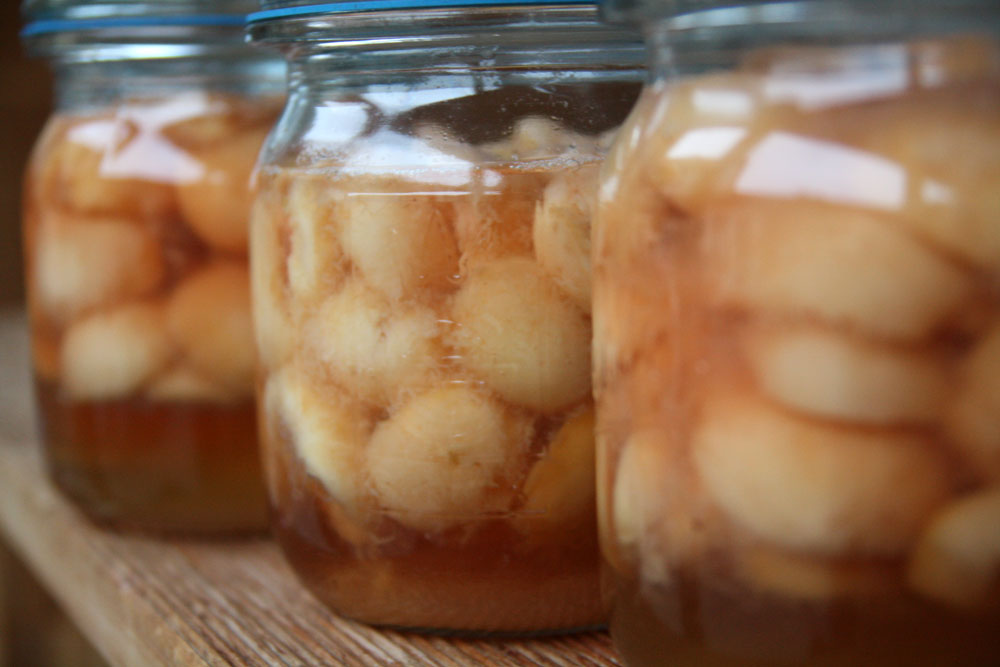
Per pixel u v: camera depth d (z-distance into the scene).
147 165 0.53
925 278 0.36
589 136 0.44
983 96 0.37
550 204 0.44
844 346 0.37
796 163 0.37
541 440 0.44
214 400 0.54
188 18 0.53
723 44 0.38
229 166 0.53
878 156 0.37
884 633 0.37
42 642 0.72
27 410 0.74
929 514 0.37
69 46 0.54
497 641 0.46
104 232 0.54
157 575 0.53
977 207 0.36
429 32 0.44
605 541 0.42
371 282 0.44
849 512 0.37
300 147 0.46
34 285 0.57
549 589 0.45
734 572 0.38
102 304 0.54
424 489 0.44
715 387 0.38
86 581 0.55
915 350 0.37
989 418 0.36
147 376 0.54
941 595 0.37
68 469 0.56
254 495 0.55
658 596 0.40
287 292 0.46
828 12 0.36
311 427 0.46
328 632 0.48
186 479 0.54
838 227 0.37
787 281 0.37
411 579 0.45
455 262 0.44
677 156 0.39
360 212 0.44
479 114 0.44
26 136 1.07
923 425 0.37
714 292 0.38
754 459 0.38
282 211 0.46
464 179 0.44
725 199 0.38
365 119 0.45
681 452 0.39
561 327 0.44
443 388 0.44
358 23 0.44
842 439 0.37
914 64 0.37
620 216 0.40
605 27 0.44
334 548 0.46
